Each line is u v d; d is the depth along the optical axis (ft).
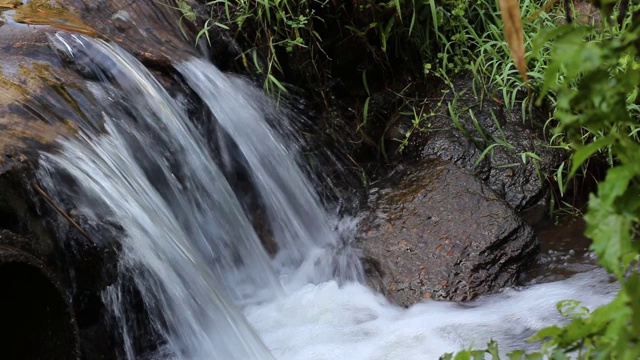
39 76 14.52
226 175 17.07
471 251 15.89
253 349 14.33
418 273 15.69
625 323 5.44
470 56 20.13
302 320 15.35
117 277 13.16
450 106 18.98
